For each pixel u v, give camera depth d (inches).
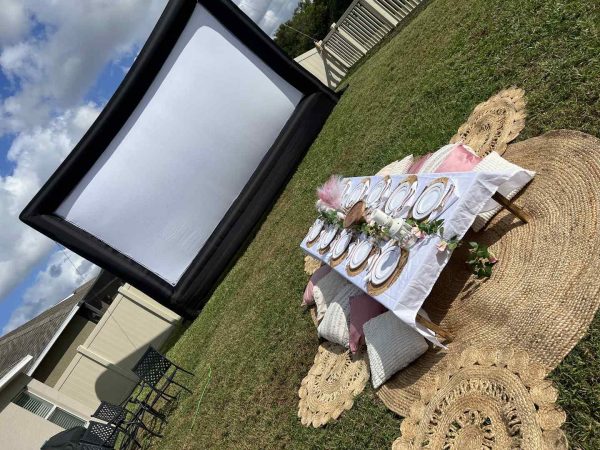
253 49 307.4
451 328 113.8
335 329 147.6
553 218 106.3
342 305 148.2
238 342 225.0
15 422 282.4
